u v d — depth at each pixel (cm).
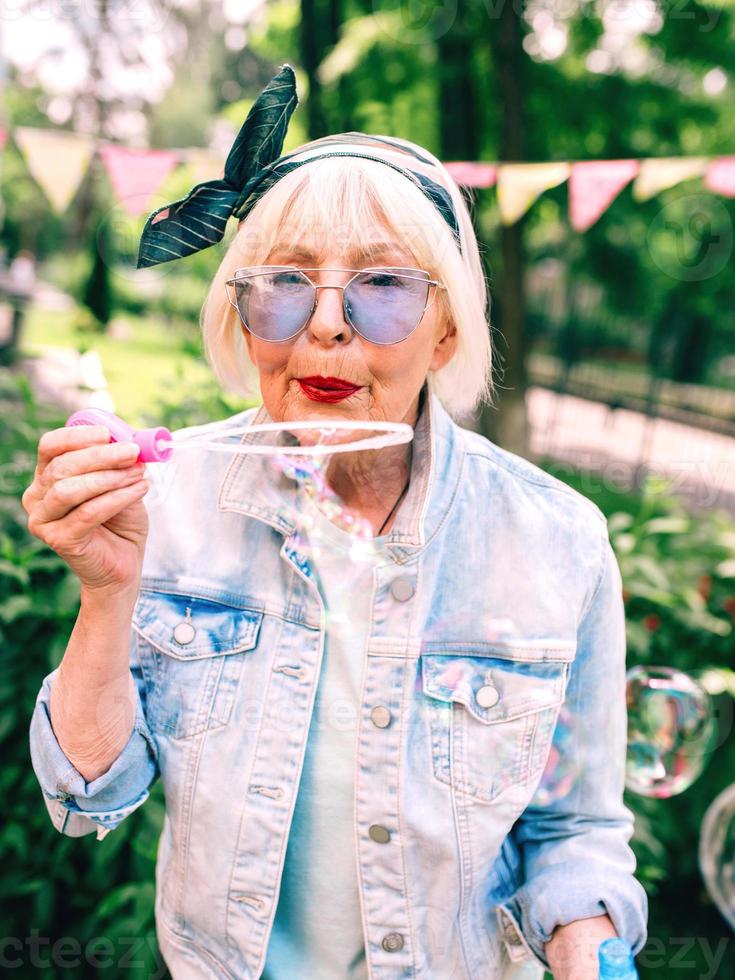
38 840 191
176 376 218
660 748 152
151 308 1091
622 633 103
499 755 95
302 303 86
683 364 1170
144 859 184
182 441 80
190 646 96
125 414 206
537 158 607
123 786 96
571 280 1032
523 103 505
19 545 192
